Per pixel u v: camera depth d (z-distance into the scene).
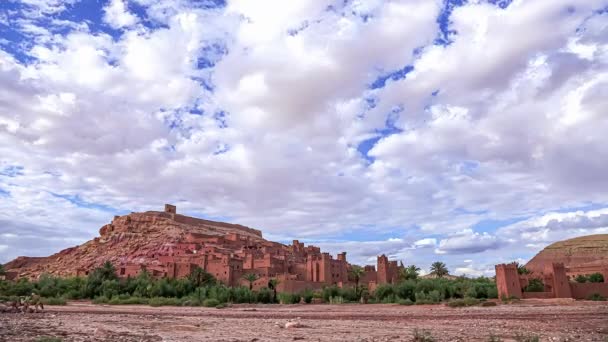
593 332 26.22
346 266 122.25
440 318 41.59
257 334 26.08
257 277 108.44
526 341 20.56
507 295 73.31
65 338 21.64
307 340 22.66
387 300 83.12
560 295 76.88
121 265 149.12
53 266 173.38
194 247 145.75
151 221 188.88
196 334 25.91
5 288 90.81
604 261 146.75
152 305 74.50
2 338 20.83
